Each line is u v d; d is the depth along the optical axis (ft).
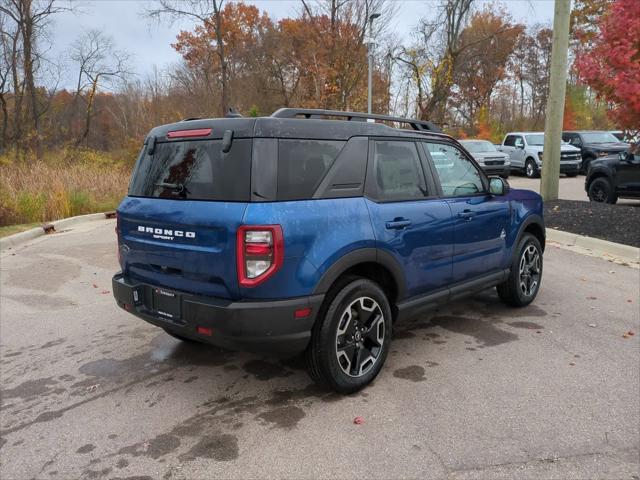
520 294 17.44
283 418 10.77
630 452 9.37
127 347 14.98
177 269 11.05
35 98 91.20
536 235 18.75
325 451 9.55
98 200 47.11
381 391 11.87
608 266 23.39
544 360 13.44
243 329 9.98
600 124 109.19
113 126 133.49
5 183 42.22
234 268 9.95
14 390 12.34
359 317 11.77
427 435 10.00
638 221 29.25
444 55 92.79
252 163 10.09
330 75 91.15
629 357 13.56
